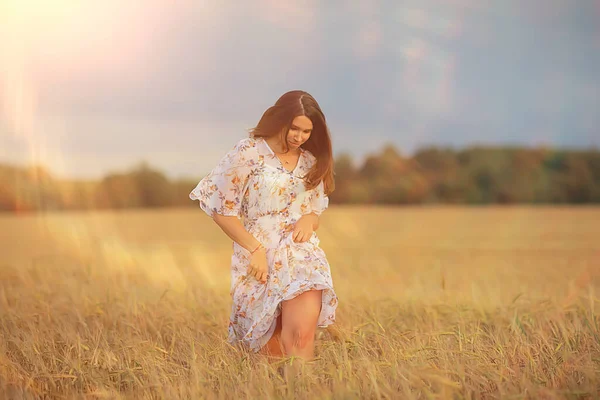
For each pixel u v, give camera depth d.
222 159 3.46
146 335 3.70
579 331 3.45
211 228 19.61
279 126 3.37
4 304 4.48
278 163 3.45
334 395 2.51
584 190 33.75
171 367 3.04
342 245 13.97
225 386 2.74
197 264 9.38
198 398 2.54
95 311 4.14
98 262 7.84
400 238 15.87
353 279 7.07
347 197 34.12
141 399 2.63
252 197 3.45
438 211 26.80
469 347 3.24
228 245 14.20
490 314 4.15
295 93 3.41
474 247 12.79
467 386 2.59
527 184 34.22
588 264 9.02
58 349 3.41
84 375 2.90
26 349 3.20
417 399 2.50
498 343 3.23
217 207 3.40
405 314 4.25
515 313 3.89
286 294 3.14
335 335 3.53
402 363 2.88
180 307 4.32
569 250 11.80
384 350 3.20
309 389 2.61
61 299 4.68
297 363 2.85
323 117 3.42
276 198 3.42
